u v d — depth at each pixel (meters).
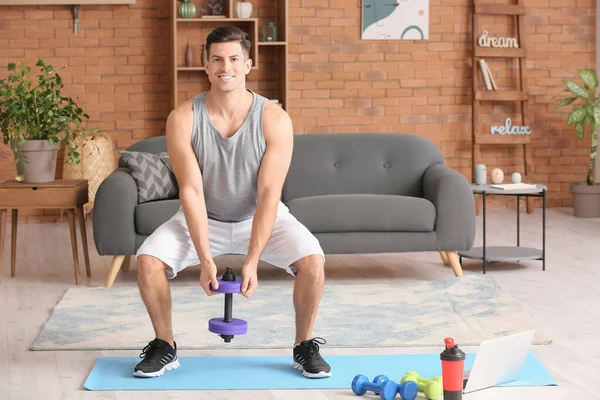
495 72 8.67
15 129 5.39
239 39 3.57
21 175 5.43
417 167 5.98
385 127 8.51
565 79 8.74
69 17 7.99
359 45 8.40
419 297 4.98
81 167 7.80
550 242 6.89
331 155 6.05
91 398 3.34
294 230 3.65
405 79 8.48
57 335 4.20
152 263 3.56
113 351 3.97
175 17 7.73
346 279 5.59
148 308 3.60
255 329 4.31
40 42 7.97
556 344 4.05
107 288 5.26
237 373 3.62
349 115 8.45
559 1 8.67
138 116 8.17
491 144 8.69
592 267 5.92
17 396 3.37
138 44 8.11
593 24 8.72
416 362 3.76
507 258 5.76
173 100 7.86
